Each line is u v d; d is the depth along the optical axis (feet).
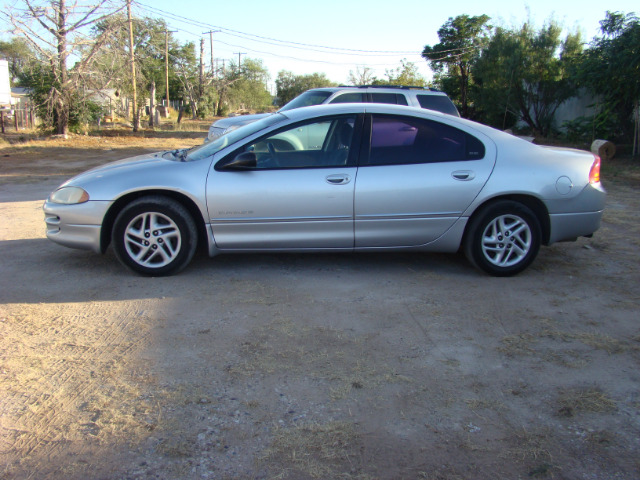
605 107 56.70
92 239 15.11
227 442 8.25
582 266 16.97
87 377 9.98
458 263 17.15
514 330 12.28
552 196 15.44
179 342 11.42
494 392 9.76
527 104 82.02
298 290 14.55
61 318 12.53
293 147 15.34
